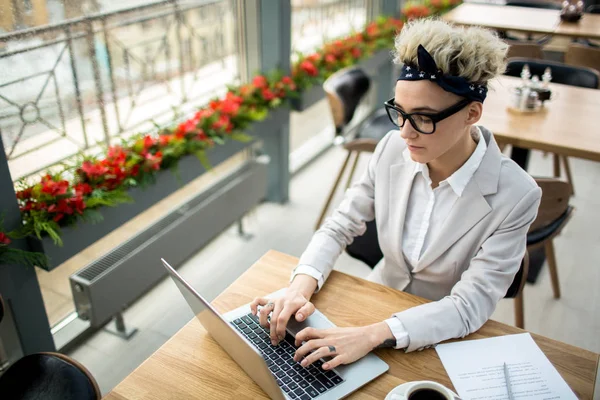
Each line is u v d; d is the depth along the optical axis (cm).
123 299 215
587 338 228
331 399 104
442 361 115
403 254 145
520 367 113
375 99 457
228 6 276
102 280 203
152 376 111
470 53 108
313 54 322
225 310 128
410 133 115
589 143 208
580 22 372
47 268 179
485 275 126
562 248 286
